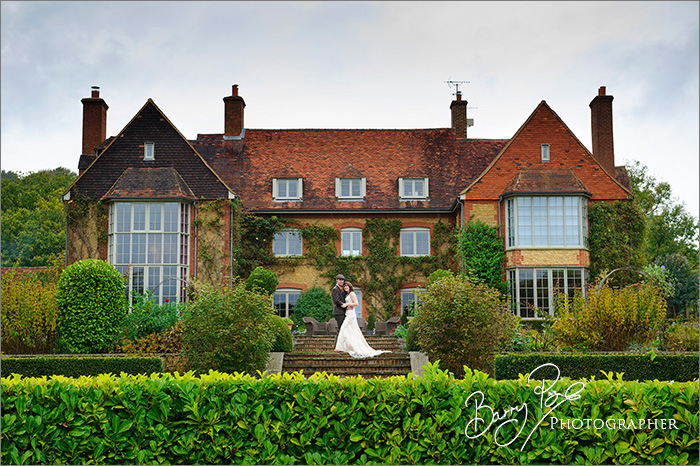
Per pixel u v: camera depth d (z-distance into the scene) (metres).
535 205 24.31
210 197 24.12
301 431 6.29
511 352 13.88
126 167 24.28
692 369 12.62
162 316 16.28
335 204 27.17
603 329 14.58
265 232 26.81
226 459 6.28
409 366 15.16
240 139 29.41
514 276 24.16
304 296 26.09
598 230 24.48
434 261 26.69
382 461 6.14
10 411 6.38
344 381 6.48
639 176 49.44
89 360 13.57
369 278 26.61
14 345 15.38
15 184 51.22
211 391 6.44
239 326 12.80
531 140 25.34
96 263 15.97
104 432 6.29
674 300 37.53
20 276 16.66
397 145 29.45
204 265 23.75
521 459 6.02
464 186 27.83
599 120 27.52
